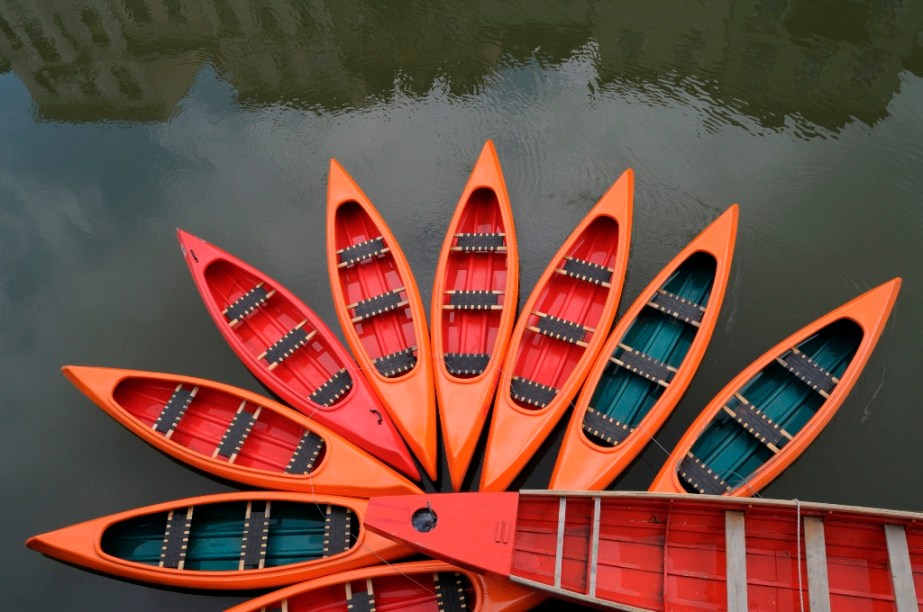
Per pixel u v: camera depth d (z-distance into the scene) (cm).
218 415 1642
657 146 2141
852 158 2064
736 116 2191
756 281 1831
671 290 1736
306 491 1457
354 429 1517
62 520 1589
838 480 1517
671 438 1581
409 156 2184
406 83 2377
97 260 2025
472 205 1886
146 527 1481
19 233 2092
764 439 1450
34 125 2366
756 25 2433
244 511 1501
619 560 1309
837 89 2228
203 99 2402
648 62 2356
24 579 1513
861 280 1820
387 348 1712
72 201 2161
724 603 1268
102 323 1886
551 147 2164
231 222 2078
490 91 2323
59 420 1730
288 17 2650
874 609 1256
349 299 1805
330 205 1847
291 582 1375
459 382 1530
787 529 1304
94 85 2450
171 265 1997
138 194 2166
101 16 2691
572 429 1475
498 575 1186
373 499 1229
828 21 2412
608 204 1772
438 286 1681
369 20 2598
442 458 1558
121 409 1538
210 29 2645
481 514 1219
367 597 1349
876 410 1595
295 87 2408
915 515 1227
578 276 1686
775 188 2019
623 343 1664
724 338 1733
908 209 1947
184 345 1822
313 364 1708
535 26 2509
